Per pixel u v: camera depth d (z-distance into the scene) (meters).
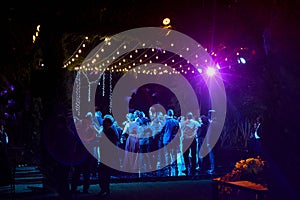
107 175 10.36
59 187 9.60
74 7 9.81
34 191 11.30
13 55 11.86
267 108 4.03
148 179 13.06
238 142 20.86
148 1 10.70
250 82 17.38
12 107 14.34
